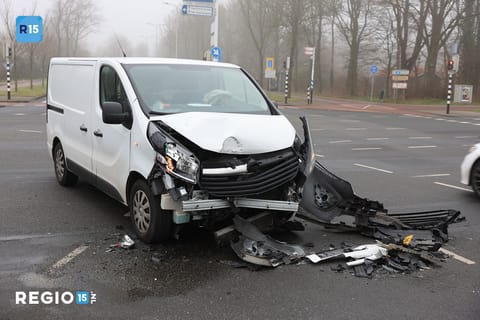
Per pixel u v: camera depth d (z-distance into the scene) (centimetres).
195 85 558
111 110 496
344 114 2573
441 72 4912
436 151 1287
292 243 523
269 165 475
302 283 420
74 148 655
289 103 3347
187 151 443
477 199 752
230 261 460
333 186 589
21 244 494
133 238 515
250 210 507
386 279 434
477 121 2294
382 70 5422
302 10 4069
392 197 752
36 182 767
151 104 508
